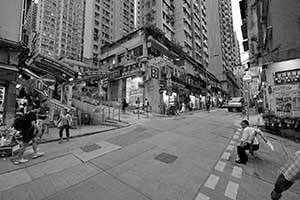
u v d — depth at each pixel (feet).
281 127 26.61
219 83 177.68
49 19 233.96
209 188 11.09
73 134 26.37
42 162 15.05
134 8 215.51
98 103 67.00
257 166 14.82
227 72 191.52
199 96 108.68
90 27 156.35
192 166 14.66
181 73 85.66
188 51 117.70
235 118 48.62
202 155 17.51
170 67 77.92
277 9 32.32
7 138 17.43
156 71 66.95
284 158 16.90
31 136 15.35
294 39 29.89
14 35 26.94
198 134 27.07
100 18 164.76
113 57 94.68
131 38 84.94
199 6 156.66
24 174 12.62
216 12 200.85
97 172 13.28
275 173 13.43
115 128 32.60
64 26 244.83
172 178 12.43
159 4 106.52
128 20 201.98
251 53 59.00
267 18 39.45
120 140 22.93
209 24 203.21
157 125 34.76
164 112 65.10
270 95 35.65
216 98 150.71
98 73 63.72
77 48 255.70
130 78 75.77
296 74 32.50
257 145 16.28
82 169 13.76
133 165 14.71
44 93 43.86
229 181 12.06
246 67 57.62
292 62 33.27
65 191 10.46
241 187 11.25
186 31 118.83
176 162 15.52
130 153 17.76
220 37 194.49
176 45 91.45
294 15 30.27
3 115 25.38
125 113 57.06
